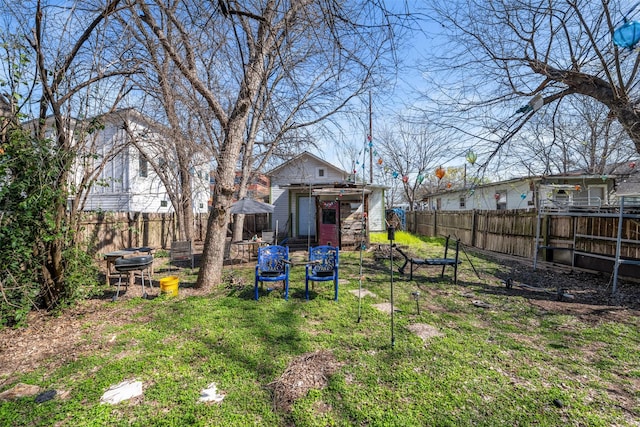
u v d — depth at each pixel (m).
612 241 6.41
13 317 3.96
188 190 10.80
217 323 3.99
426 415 2.23
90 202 12.84
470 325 3.96
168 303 4.90
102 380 2.69
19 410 2.32
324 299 5.08
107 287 5.95
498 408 2.31
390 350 3.21
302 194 15.59
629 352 3.22
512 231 9.96
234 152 5.92
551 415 2.23
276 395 2.48
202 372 2.83
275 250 5.71
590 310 4.60
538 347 3.35
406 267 8.02
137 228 10.91
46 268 4.28
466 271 7.48
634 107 4.84
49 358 3.12
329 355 3.12
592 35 4.92
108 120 5.49
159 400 2.42
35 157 3.83
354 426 2.15
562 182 11.62
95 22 4.11
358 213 11.29
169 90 5.33
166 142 6.66
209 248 5.89
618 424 2.14
